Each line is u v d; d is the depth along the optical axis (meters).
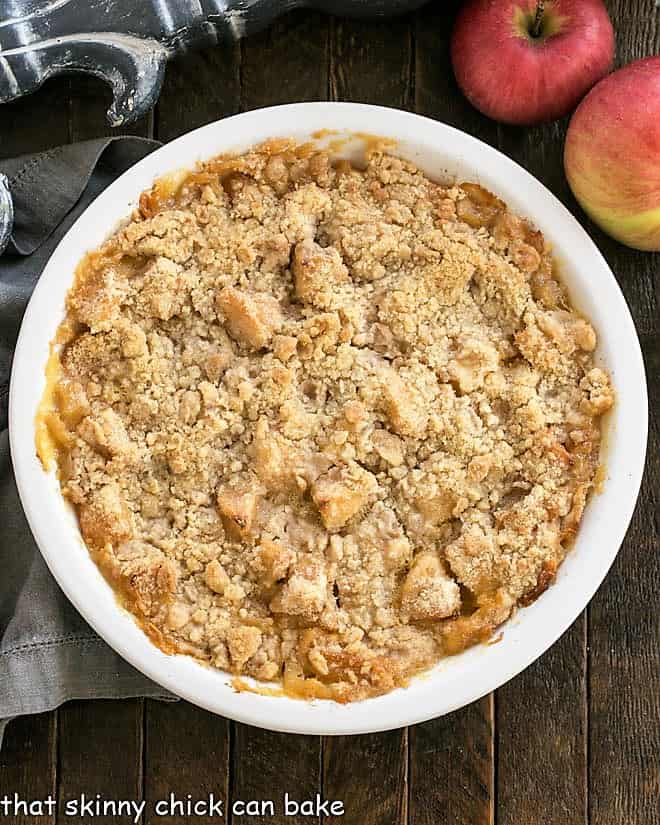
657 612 0.67
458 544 0.59
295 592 0.58
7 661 0.64
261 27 0.66
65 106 0.67
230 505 0.59
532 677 0.67
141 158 0.67
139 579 0.59
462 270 0.60
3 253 0.66
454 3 0.67
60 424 0.60
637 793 0.67
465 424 0.59
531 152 0.67
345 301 0.60
